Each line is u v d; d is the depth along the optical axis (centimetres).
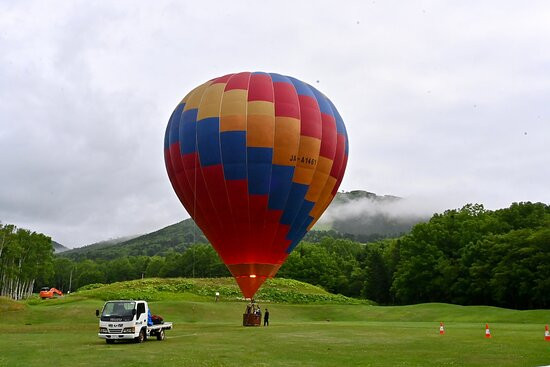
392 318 5072
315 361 1700
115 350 2005
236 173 3014
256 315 3716
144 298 5744
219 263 12369
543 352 1941
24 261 8969
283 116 3070
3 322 3934
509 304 6625
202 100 3183
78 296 5869
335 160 3266
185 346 2172
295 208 3134
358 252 15262
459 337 2631
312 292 7150
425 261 7388
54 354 1864
